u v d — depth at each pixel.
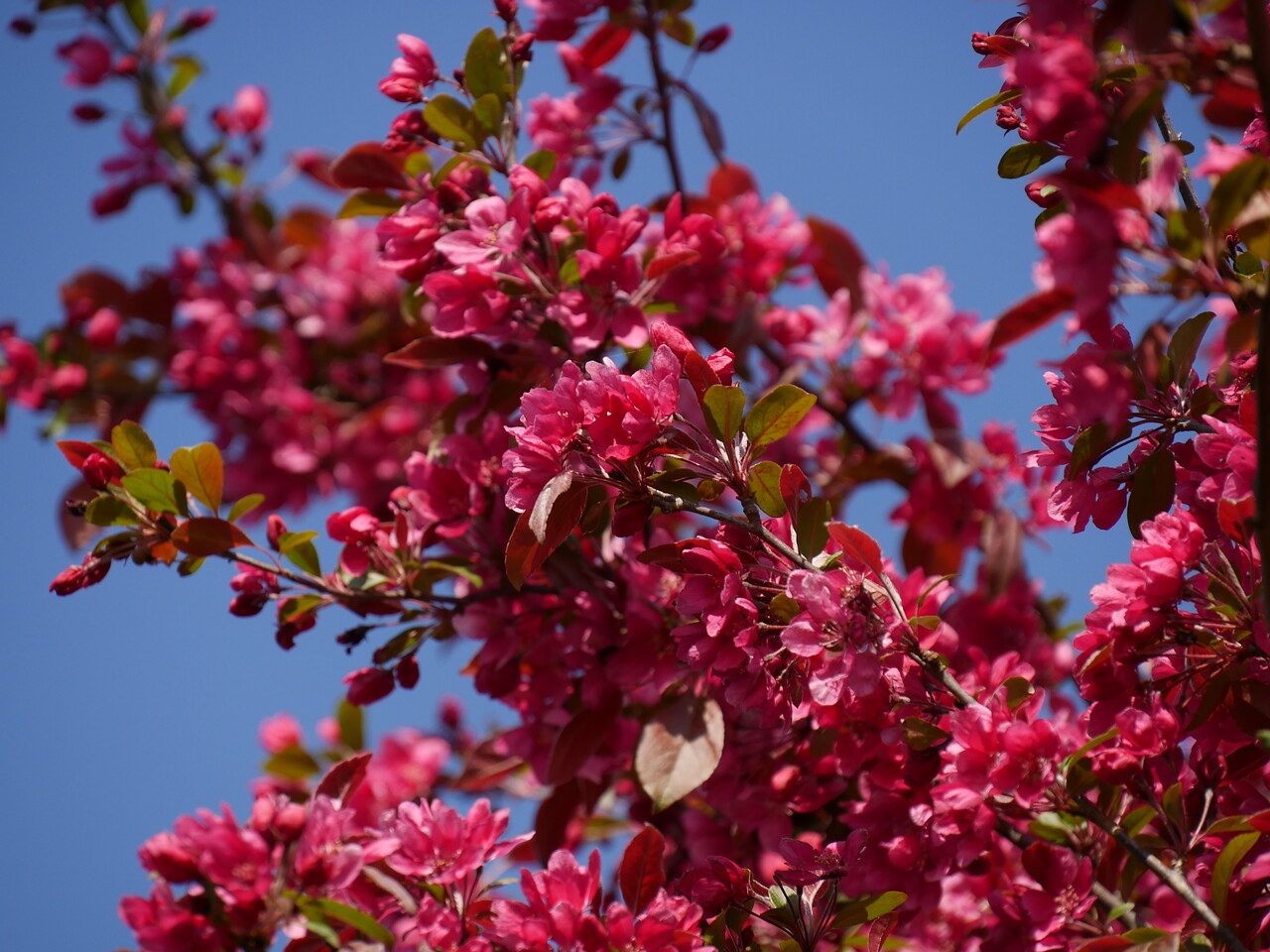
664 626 1.46
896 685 1.35
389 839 1.35
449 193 1.48
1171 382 1.35
